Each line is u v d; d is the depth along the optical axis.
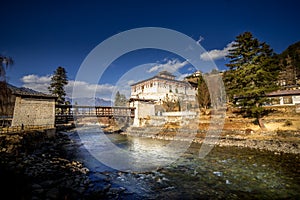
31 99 21.19
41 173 8.59
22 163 9.52
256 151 14.72
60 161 11.33
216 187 7.84
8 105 23.20
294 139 16.12
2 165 8.74
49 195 6.26
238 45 21.77
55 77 46.06
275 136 17.62
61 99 45.84
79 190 7.04
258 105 20.77
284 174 9.23
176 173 9.65
